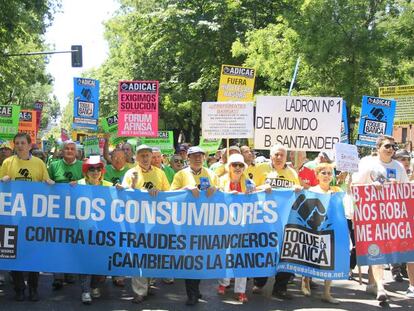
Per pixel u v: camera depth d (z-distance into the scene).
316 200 5.89
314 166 7.44
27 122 13.87
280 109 7.01
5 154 7.88
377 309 5.75
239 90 9.12
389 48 15.67
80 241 5.70
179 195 5.75
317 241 5.86
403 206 6.10
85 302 5.70
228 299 6.04
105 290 6.37
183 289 6.50
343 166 5.80
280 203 5.88
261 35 18.44
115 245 5.72
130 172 6.11
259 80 23.53
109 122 13.66
